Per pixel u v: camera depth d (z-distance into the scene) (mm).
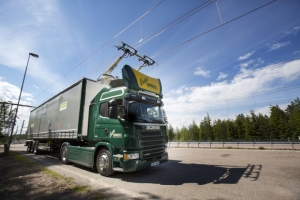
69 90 8203
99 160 5574
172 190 3896
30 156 11727
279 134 43688
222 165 6949
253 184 4215
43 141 12477
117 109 5293
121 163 4719
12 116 32656
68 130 7590
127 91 5379
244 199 3279
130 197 3471
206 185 4242
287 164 6707
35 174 5676
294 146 14516
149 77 6449
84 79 7113
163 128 6090
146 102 5941
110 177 5191
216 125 55719
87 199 3338
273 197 3340
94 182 4645
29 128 15539
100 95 6453
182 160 8664
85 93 7012
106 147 5496
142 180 4824
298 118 42062
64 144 8195
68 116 7801
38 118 12977
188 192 3738
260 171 5602
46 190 3930
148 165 4996
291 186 3973
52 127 9594
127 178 5059
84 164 6184
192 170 6062
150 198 3406
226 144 19000
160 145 5746
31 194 3682
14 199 3424
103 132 5691
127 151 4680
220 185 4211
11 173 6129
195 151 14109
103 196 3496
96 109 6367
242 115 55406
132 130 4844
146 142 5172
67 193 3715
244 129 49844
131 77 5488
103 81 7883
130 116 5090
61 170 6387
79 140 7176
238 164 7066
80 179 4969
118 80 6504
